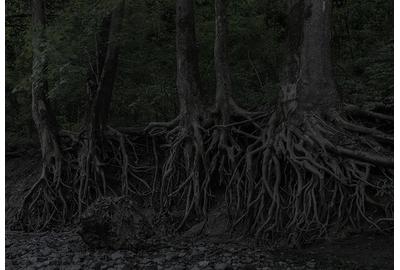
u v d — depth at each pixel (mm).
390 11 15359
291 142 10227
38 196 14414
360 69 13539
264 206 10391
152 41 15562
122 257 9008
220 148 11844
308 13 10336
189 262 8641
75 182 14383
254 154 11062
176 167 12477
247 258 8758
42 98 15188
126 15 14117
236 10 16109
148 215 12734
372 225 9023
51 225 14062
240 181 11117
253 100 14148
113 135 14445
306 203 9586
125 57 15148
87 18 13484
